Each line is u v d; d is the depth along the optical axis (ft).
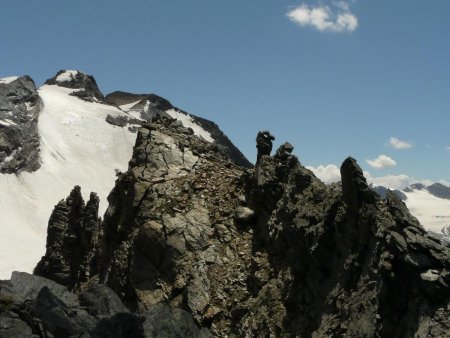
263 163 129.49
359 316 82.89
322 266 99.96
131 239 137.39
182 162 152.46
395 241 78.95
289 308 103.76
